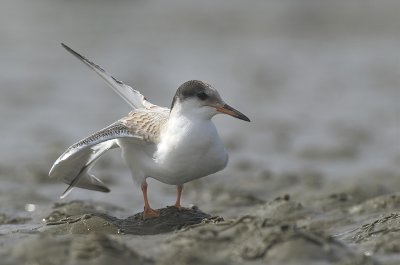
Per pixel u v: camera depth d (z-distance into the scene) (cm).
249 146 1850
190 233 802
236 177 1476
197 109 912
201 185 1417
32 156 1650
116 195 1316
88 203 1184
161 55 3484
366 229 930
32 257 727
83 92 2689
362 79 2925
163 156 905
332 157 1712
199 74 3038
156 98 2520
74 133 1981
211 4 4756
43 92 2648
